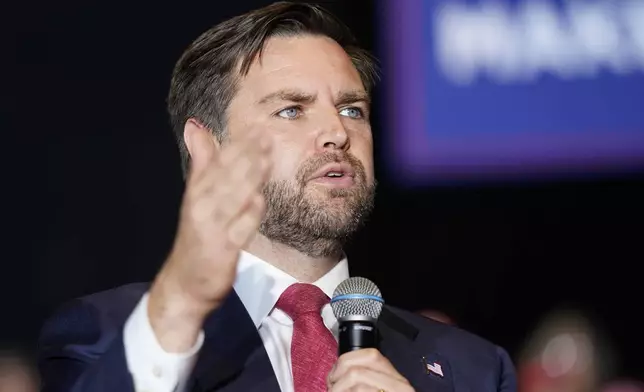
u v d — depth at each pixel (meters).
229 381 5.34
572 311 13.14
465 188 13.97
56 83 12.49
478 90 13.48
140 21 12.60
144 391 4.76
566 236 14.97
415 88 13.41
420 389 5.77
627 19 13.55
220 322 5.54
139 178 12.60
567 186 14.13
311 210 5.54
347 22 13.27
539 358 12.57
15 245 12.41
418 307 14.53
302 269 5.77
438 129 13.48
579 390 12.45
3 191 12.40
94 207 12.55
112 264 12.53
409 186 13.75
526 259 14.73
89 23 12.54
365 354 5.02
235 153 4.79
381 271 14.44
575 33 13.54
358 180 5.67
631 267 15.27
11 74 12.41
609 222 14.52
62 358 5.35
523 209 14.45
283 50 5.92
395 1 13.37
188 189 4.79
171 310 4.76
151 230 12.59
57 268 12.46
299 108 5.78
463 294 14.64
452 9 13.41
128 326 4.89
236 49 5.96
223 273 4.68
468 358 6.14
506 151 13.55
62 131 12.51
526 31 13.53
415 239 14.42
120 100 12.59
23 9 12.44
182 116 6.23
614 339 15.08
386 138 13.48
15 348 12.32
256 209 4.75
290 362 5.52
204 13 12.64
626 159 13.59
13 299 12.38
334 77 5.86
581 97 13.54
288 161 5.57
